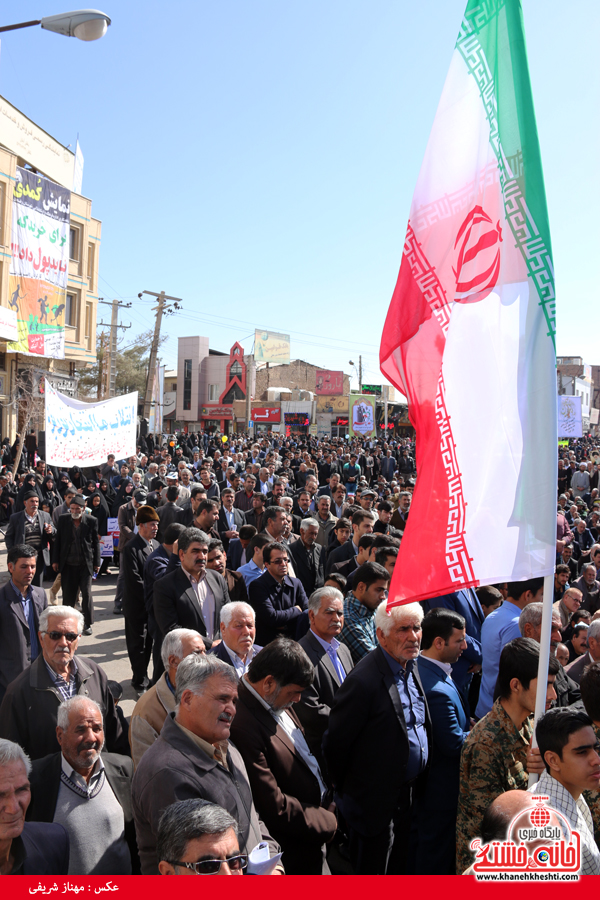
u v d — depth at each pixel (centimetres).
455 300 297
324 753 355
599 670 315
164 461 1781
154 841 253
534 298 284
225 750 284
